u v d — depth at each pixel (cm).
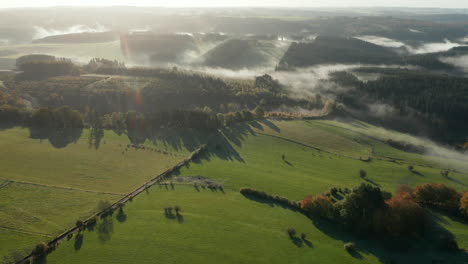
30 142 11812
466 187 10594
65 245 6456
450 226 7675
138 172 9950
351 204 7488
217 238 6781
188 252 6328
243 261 6162
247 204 8306
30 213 7519
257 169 10731
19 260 6031
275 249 6550
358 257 6412
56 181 9144
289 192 9200
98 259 6091
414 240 7062
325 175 10838
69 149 11388
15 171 9588
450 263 6312
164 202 8144
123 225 7106
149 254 6234
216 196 8656
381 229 7138
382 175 11150
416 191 8912
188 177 9725
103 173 9781
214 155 11681
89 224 7112
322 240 6962
